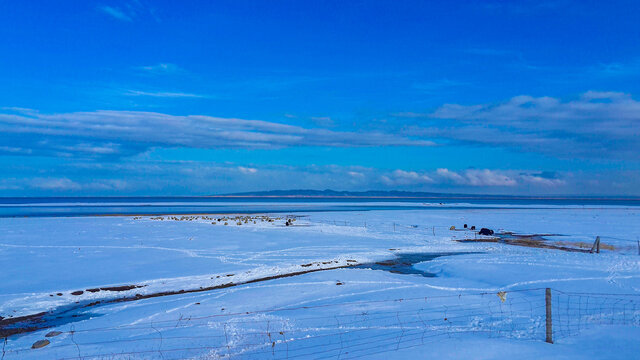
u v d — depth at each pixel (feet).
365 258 79.87
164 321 39.60
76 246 90.38
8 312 44.91
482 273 61.72
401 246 96.32
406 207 349.41
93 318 41.65
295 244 96.99
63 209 281.33
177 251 84.64
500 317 38.37
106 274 63.05
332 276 59.52
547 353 27.37
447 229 139.23
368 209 299.58
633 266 65.51
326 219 184.14
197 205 381.81
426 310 41.57
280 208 316.19
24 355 31.04
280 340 33.32
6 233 115.03
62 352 31.48
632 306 41.86
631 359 26.12
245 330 36.17
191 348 31.89
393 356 27.76
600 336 31.30
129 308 45.11
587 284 52.49
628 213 239.91
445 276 63.52
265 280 60.49
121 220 165.99
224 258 77.10
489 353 27.61
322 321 38.32
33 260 73.61
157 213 230.27
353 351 29.58
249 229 130.31
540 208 331.98
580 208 332.80
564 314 39.27
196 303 45.96
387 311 41.37
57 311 45.32
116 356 30.50
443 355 27.35
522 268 63.82
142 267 68.39
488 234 124.06
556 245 101.09
